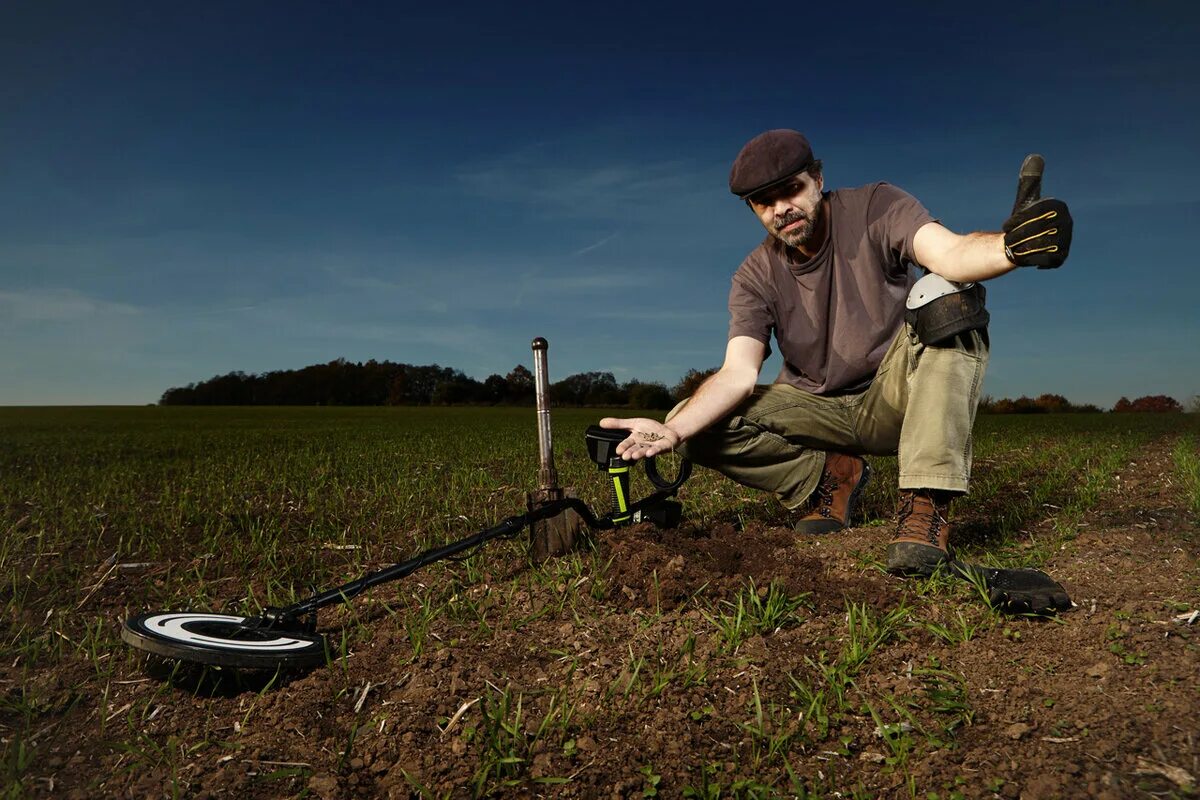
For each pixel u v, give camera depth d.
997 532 4.00
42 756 1.98
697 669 2.30
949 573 2.91
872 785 1.76
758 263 3.70
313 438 14.02
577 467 7.82
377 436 14.53
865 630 2.49
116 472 7.96
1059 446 9.46
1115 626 2.40
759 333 3.71
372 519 5.02
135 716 2.20
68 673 2.51
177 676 2.47
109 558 4.02
